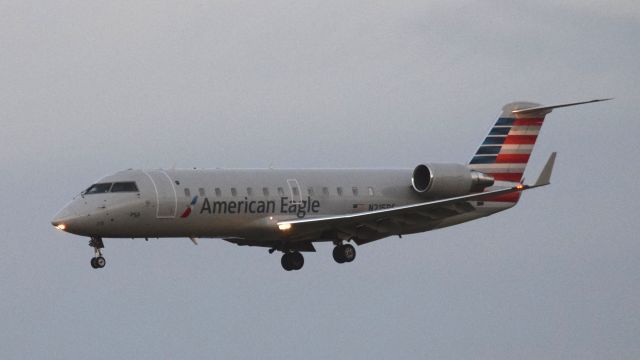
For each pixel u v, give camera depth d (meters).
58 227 179.75
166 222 186.38
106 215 181.12
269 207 195.38
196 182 189.00
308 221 195.25
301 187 199.38
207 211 189.00
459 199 190.50
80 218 179.88
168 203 185.25
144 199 183.50
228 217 191.50
